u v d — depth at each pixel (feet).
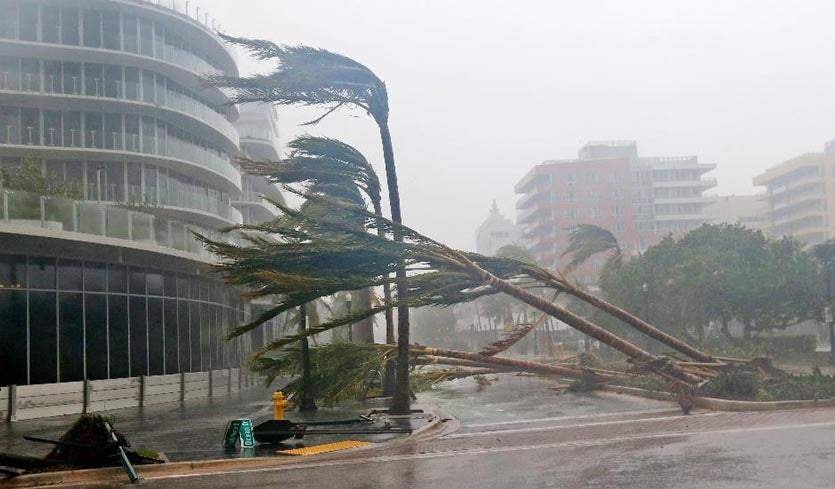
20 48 142.10
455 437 51.78
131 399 87.61
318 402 83.41
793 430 45.55
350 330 103.35
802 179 402.31
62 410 77.51
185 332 103.96
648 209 437.58
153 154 153.38
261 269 58.18
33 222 74.49
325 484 33.73
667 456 37.19
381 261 60.23
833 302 135.13
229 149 189.06
